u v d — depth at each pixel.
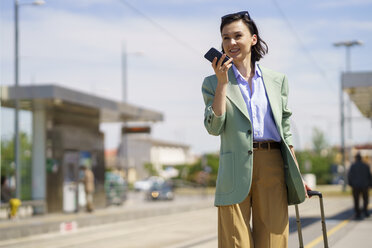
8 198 20.02
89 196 22.83
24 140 21.70
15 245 12.45
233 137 3.47
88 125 24.75
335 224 12.56
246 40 3.57
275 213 3.49
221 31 3.62
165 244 11.51
